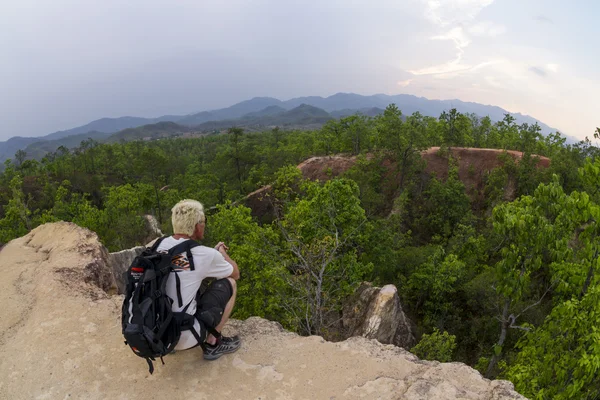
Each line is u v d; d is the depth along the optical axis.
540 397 9.66
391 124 49.12
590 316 9.30
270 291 18.17
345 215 22.48
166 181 85.25
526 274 14.20
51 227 9.27
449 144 58.00
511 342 22.02
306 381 4.42
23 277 6.89
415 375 4.56
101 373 4.47
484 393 4.30
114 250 33.38
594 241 10.82
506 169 47.06
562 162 38.81
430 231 45.03
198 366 4.58
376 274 28.58
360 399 4.16
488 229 38.38
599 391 9.79
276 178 52.38
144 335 3.50
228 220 23.27
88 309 5.73
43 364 4.63
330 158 59.94
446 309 27.16
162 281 3.71
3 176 76.88
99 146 105.56
